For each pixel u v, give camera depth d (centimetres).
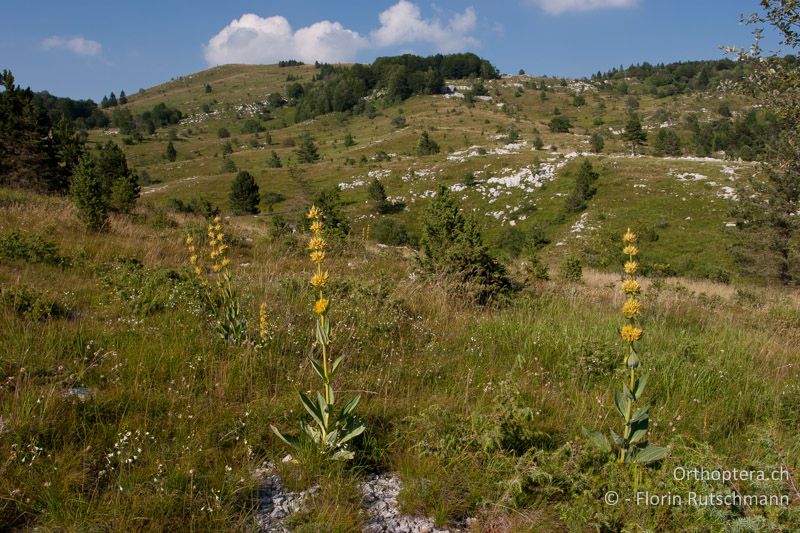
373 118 16888
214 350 521
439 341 633
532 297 935
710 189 4878
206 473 326
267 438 378
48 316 587
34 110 2942
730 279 3006
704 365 596
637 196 5019
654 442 398
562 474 331
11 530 276
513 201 5706
